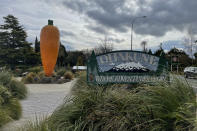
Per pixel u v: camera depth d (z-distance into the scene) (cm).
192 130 233
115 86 470
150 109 283
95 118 308
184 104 269
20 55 3794
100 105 322
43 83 1652
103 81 527
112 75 527
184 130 248
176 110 267
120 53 546
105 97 341
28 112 584
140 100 311
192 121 237
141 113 288
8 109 492
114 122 286
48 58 1688
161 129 262
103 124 297
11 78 864
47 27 1678
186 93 310
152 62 531
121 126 278
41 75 1870
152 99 297
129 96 326
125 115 296
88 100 339
